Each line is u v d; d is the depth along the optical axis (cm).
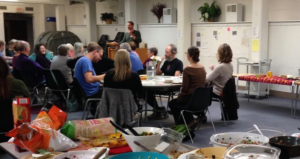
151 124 486
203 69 425
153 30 955
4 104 247
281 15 722
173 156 158
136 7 1007
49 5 1208
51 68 580
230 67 484
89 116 535
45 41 1073
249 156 130
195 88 393
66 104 574
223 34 785
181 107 405
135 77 374
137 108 383
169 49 534
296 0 691
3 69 268
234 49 765
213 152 151
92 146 175
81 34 1221
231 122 504
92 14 1158
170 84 424
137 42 733
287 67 688
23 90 295
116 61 372
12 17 1188
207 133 442
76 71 446
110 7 1160
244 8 782
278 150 132
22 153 173
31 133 167
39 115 184
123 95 371
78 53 584
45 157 161
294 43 671
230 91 489
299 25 660
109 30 1125
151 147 159
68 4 1338
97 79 431
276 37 700
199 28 837
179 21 845
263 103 651
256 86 712
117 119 374
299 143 148
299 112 571
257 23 698
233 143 160
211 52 816
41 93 733
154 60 527
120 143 176
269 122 502
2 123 247
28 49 589
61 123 191
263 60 697
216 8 833
